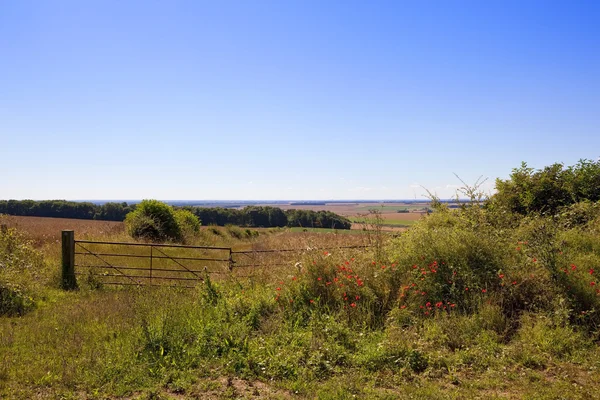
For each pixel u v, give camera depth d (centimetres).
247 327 609
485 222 967
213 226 2983
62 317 691
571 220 1002
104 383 465
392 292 693
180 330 581
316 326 607
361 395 436
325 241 969
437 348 557
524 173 1214
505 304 654
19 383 458
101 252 1463
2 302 745
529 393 435
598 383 461
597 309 612
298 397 436
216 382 466
